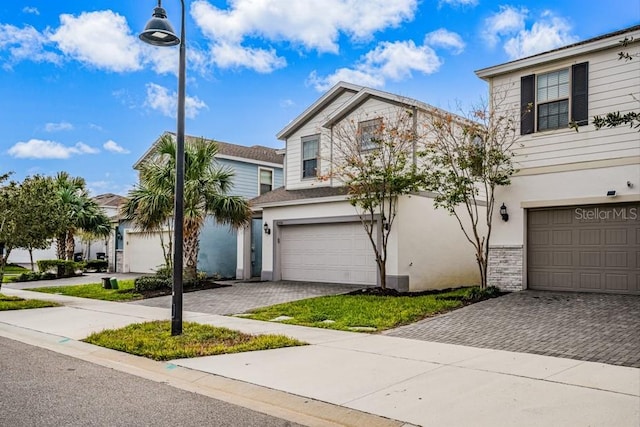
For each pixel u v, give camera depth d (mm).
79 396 5938
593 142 12328
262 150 27984
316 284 17500
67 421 5070
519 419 4887
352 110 18094
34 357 8117
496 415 5016
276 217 19109
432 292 15570
